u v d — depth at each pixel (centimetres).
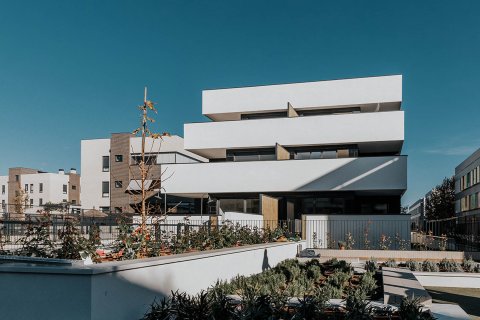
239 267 1002
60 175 5575
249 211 2605
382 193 2598
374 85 2602
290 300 732
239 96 2845
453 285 1262
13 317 496
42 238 740
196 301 595
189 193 2652
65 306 483
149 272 600
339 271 1113
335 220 2111
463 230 2802
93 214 1928
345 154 2550
